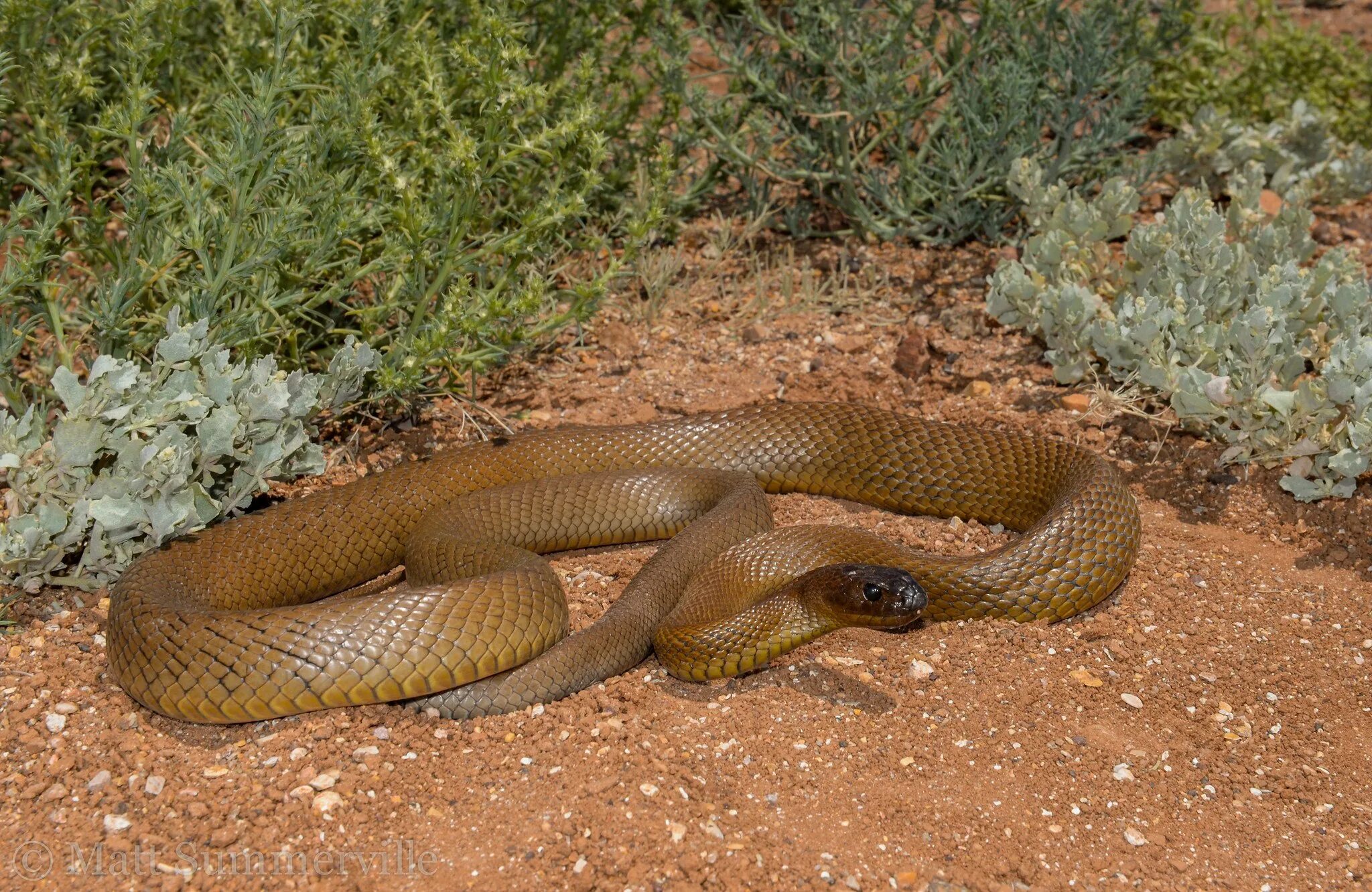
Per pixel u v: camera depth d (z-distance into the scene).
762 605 1.13
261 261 1.22
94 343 1.30
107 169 1.53
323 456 1.24
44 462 1.15
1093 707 1.11
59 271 1.34
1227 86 1.65
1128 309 1.31
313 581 1.22
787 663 1.14
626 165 1.51
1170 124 1.66
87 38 1.30
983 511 1.28
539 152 1.27
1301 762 1.09
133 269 1.24
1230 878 1.02
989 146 1.50
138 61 1.26
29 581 1.16
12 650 1.13
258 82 1.22
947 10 1.55
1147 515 1.28
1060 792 1.06
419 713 1.10
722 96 1.54
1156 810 1.06
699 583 1.19
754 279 1.52
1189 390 1.28
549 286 1.41
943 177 1.53
